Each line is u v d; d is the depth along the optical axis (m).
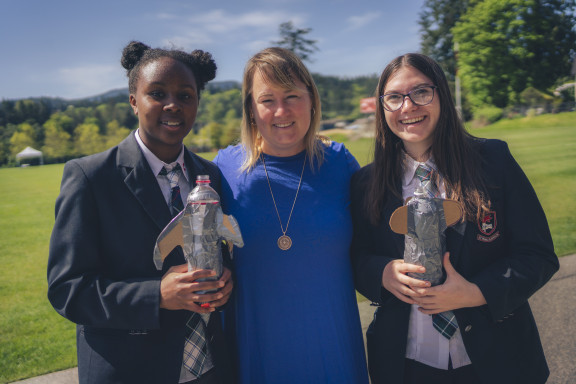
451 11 53.59
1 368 3.38
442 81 1.76
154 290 1.55
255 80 1.95
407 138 1.77
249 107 2.09
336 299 1.95
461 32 46.12
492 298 1.57
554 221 6.48
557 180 10.00
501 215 1.70
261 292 1.93
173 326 1.68
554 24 43.88
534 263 1.63
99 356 1.64
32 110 107.00
